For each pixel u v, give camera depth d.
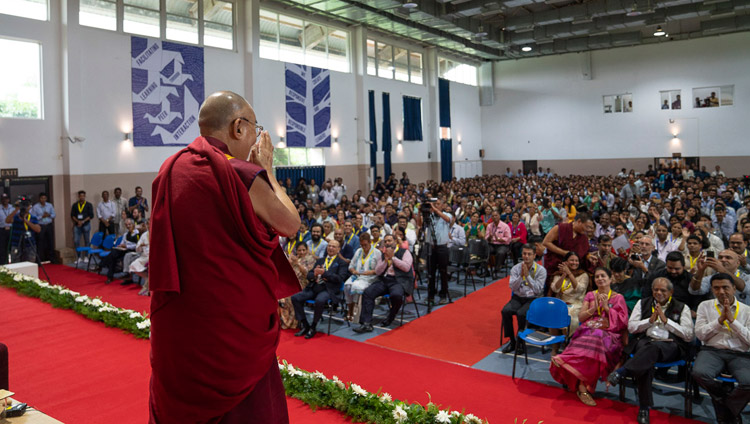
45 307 7.81
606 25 21.14
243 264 1.38
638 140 26.12
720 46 24.02
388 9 17.64
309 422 4.41
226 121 1.54
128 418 4.38
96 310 7.27
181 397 1.39
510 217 12.90
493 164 30.12
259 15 17.03
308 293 7.38
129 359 5.77
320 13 18.58
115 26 13.78
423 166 25.36
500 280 10.62
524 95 29.12
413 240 10.20
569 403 5.02
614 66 26.52
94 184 13.48
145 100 14.33
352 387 4.65
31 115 12.68
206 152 1.41
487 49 26.42
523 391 5.32
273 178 1.60
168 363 1.39
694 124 24.77
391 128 23.05
